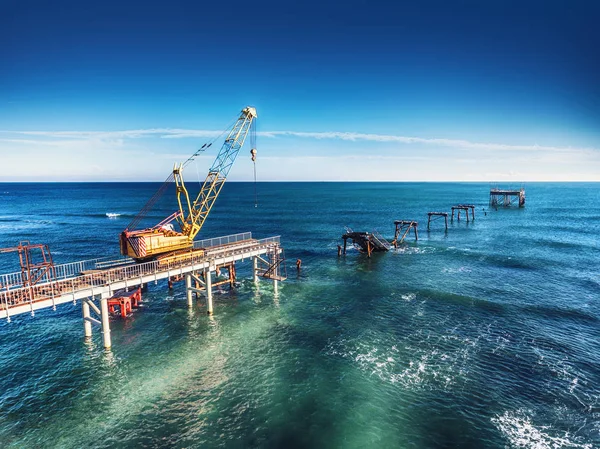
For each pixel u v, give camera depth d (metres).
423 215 148.62
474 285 55.00
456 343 36.81
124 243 41.78
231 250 51.56
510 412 26.59
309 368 32.72
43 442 24.31
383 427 25.19
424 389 29.38
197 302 49.66
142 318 44.47
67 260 74.75
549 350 35.22
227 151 54.22
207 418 26.41
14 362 34.56
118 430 25.36
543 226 113.25
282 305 48.16
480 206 184.75
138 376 31.89
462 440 23.97
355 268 66.00
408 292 52.12
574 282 56.12
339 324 41.84
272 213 158.25
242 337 39.03
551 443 23.59
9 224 129.00
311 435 24.55
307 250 81.50
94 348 37.09
